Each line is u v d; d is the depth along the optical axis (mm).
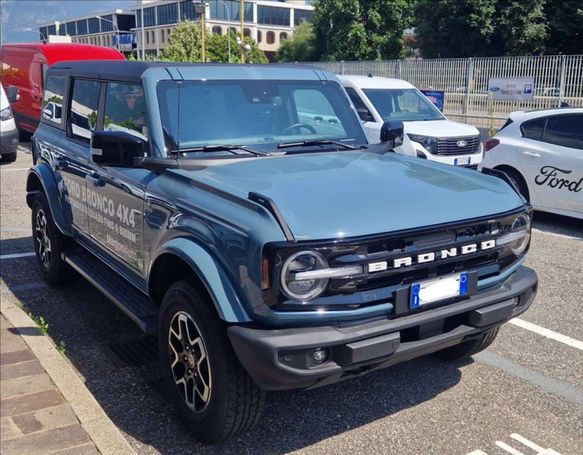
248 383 3375
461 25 36594
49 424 3568
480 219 3557
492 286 3768
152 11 115188
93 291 6230
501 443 3734
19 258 7344
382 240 3199
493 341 4938
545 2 35406
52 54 16203
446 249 3432
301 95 4945
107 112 4914
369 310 3229
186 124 4301
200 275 3328
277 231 3104
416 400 4223
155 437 3750
